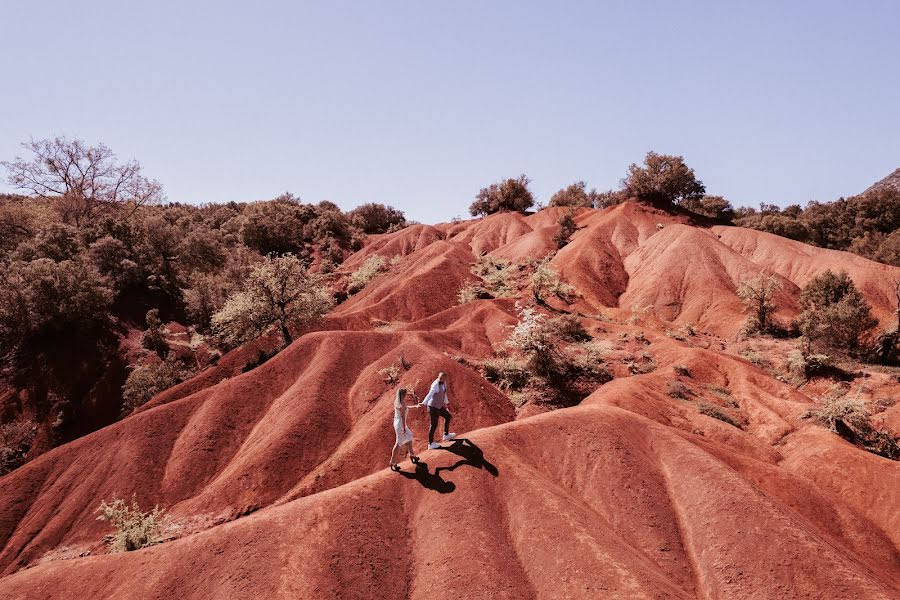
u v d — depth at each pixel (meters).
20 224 59.75
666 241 61.75
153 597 9.49
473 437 13.39
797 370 30.81
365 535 10.62
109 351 45.66
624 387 22.56
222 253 72.94
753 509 11.65
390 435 19.77
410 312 46.62
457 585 9.78
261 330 38.50
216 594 9.42
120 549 15.34
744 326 43.16
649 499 12.64
